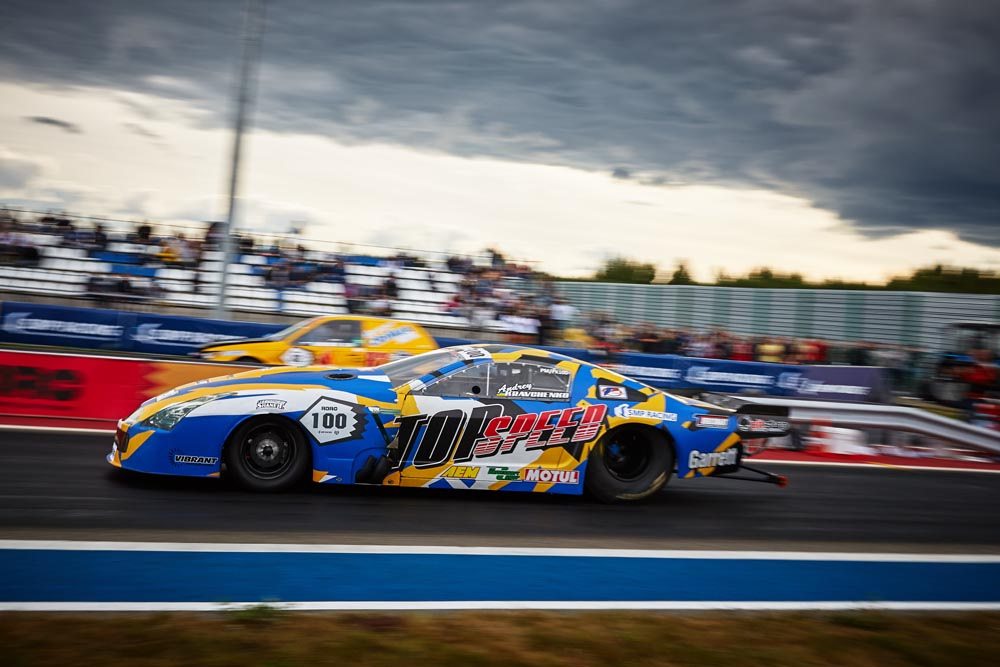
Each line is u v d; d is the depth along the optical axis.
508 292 20.44
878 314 22.95
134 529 4.71
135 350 14.56
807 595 4.52
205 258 19.84
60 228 19.38
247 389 5.73
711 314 28.44
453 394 5.96
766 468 8.73
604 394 6.30
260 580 4.02
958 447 10.65
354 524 5.16
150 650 2.99
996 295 20.44
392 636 3.30
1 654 2.86
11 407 8.58
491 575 4.39
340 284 20.09
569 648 3.33
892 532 6.29
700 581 4.61
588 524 5.68
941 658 3.56
